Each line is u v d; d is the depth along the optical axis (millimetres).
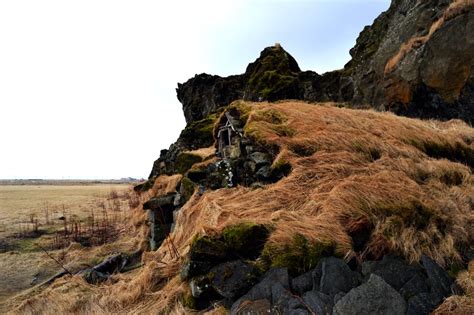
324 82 18000
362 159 6426
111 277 7402
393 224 4621
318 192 5559
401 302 3607
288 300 3695
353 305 3516
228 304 4098
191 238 5645
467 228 4910
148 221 11141
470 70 9250
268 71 20375
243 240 4547
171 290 5105
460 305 3574
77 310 5801
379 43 15398
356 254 4383
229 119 8711
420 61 10773
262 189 6234
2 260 11117
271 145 6938
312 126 7441
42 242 13758
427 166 6457
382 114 9195
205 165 9289
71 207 25328
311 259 4191
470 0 9641
